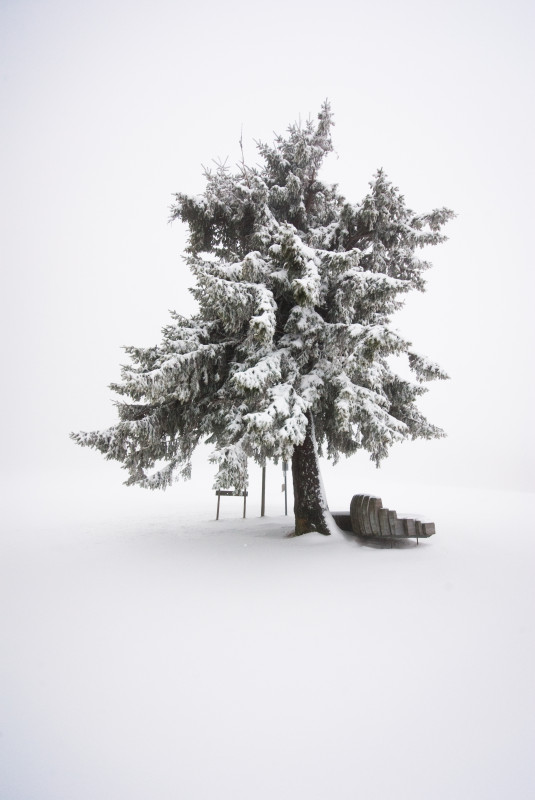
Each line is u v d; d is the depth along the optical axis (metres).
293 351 8.20
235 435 7.70
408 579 5.69
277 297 8.46
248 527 10.34
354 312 7.83
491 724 2.86
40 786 2.46
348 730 2.84
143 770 2.56
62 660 3.89
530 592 5.20
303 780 2.45
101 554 7.93
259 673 3.57
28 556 7.91
